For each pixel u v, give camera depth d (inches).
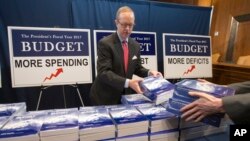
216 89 31.6
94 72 107.1
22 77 89.4
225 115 30.6
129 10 62.4
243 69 113.2
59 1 105.7
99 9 112.3
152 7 123.8
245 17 116.3
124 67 65.4
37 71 91.4
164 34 115.3
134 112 34.2
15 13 100.0
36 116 33.2
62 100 114.0
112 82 53.0
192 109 30.5
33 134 27.0
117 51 63.4
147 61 113.2
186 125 34.3
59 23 107.3
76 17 108.4
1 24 98.3
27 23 102.3
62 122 29.7
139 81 46.1
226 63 128.0
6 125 29.1
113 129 30.0
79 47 96.9
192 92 31.0
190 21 133.5
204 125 35.9
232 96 28.7
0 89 101.9
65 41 94.3
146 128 31.8
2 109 36.0
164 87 39.4
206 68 125.4
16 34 87.2
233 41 124.8
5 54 99.8
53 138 27.7
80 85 115.3
